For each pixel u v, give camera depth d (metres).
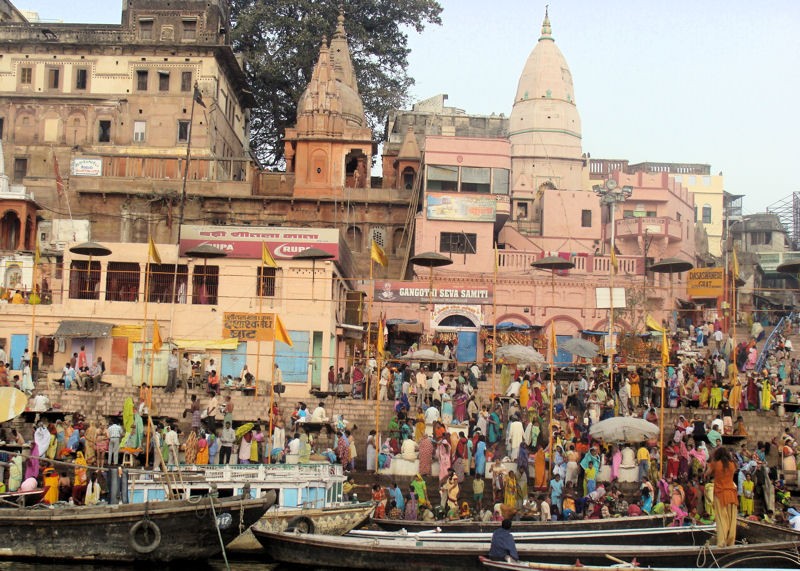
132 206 64.00
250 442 35.16
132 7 68.44
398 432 38.09
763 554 25.98
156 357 45.88
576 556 26.84
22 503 28.67
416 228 61.44
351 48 78.12
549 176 77.88
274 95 77.88
